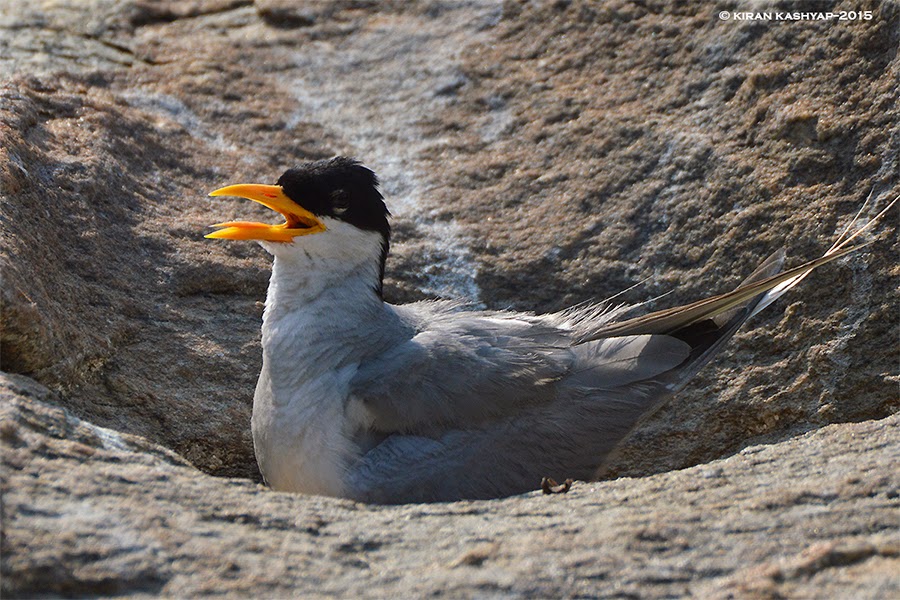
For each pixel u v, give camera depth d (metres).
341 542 7.00
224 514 7.17
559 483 9.49
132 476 7.41
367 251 10.00
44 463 7.30
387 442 9.25
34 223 10.95
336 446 9.27
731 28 13.70
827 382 10.82
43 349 9.73
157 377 11.02
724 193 12.37
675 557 6.76
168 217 12.55
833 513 7.17
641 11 14.78
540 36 15.31
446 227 13.12
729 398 11.16
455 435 9.30
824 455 8.26
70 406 10.12
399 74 15.38
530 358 9.62
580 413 9.59
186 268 11.99
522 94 14.59
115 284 11.47
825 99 12.33
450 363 9.43
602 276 12.42
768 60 13.09
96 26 16.30
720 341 9.91
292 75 15.51
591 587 6.44
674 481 8.05
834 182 11.81
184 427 10.82
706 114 13.22
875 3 12.43
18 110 12.39
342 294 9.86
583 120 13.91
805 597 6.30
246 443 11.03
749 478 7.96
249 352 11.57
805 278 11.31
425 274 12.63
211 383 11.22
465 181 13.66
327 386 9.49
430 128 14.48
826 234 11.50
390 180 13.77
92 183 12.10
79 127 12.92
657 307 12.06
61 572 6.16
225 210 12.95
